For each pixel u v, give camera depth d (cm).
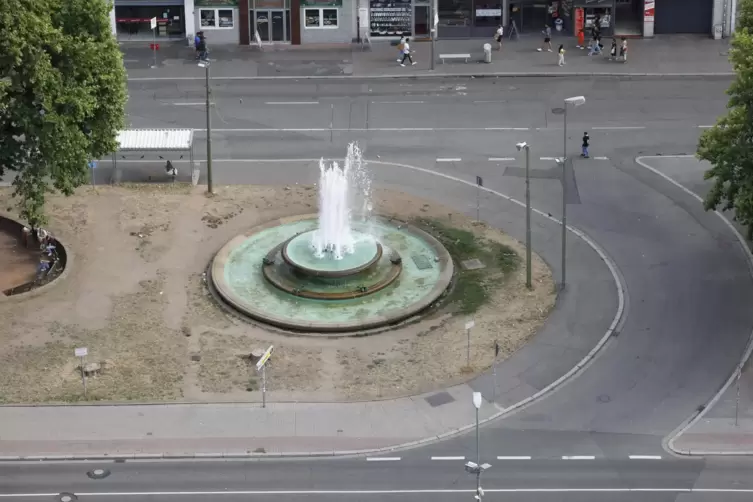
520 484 5331
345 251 7056
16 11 6325
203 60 10831
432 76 10456
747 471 5419
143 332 6544
